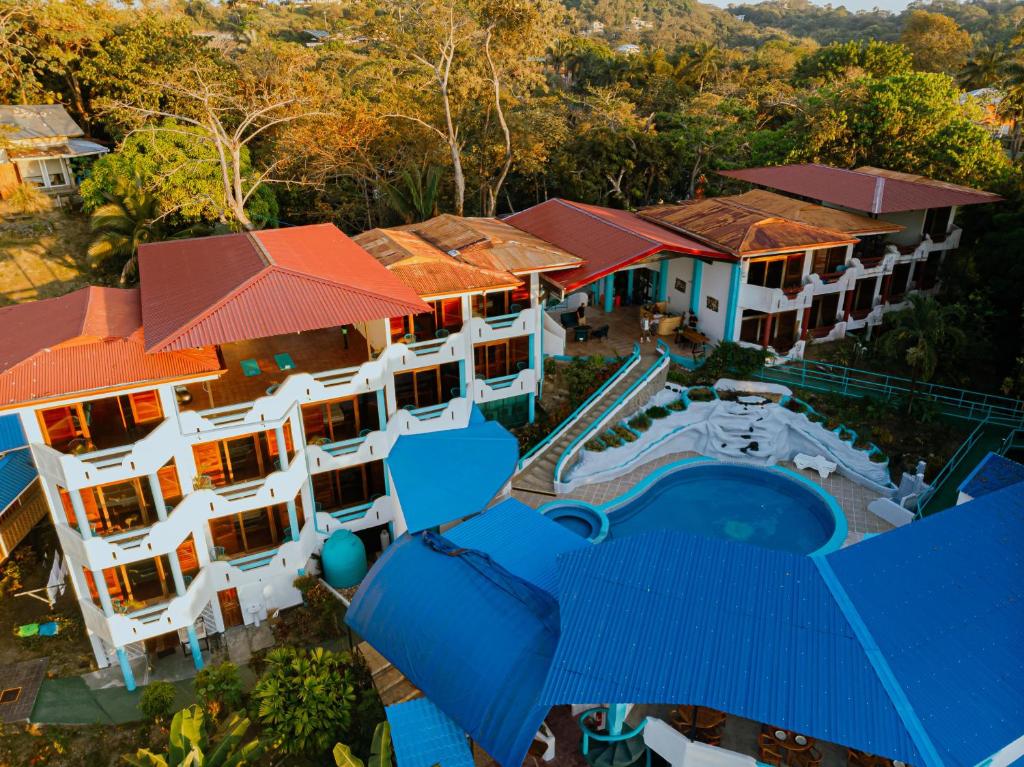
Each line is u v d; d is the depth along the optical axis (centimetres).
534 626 2167
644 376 3906
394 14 5678
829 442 3569
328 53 7738
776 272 4197
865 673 1717
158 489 2466
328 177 5975
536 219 4559
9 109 6278
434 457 2973
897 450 3553
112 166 5106
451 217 4038
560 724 2183
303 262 3056
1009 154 7644
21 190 5856
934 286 4772
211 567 2684
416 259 3278
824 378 3969
